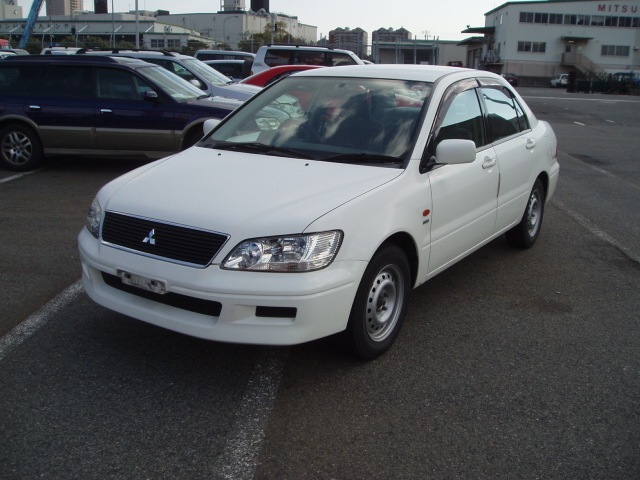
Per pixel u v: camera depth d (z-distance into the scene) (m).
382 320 3.87
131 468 2.80
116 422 3.14
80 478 2.72
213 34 111.12
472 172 4.61
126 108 9.28
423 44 73.69
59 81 9.39
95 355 3.83
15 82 9.44
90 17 90.38
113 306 3.62
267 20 117.12
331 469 2.85
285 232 3.25
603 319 4.62
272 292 3.20
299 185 3.66
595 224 7.38
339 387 3.54
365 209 3.54
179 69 13.34
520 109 5.89
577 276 5.55
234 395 3.43
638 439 3.14
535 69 73.94
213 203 3.47
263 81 15.11
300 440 3.05
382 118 4.33
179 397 3.39
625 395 3.56
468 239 4.73
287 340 3.26
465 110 4.76
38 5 46.09
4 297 4.68
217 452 2.94
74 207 7.43
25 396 3.35
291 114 4.61
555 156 6.55
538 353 4.05
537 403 3.45
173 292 3.34
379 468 2.87
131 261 3.48
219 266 3.24
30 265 5.39
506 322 4.52
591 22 73.06
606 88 50.22
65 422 3.13
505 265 5.80
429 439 3.09
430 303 4.84
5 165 9.56
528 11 72.56
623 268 5.80
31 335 4.07
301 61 16.53
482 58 84.94
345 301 3.40
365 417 3.26
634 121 22.47
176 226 3.38
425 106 4.33
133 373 3.63
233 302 3.22
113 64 9.36
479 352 4.04
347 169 3.92
